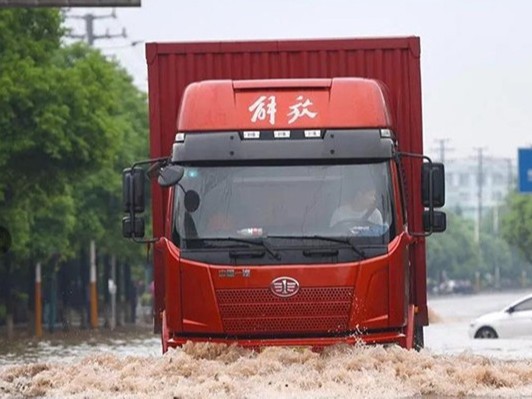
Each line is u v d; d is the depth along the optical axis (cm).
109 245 11806
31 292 10425
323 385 2745
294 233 3083
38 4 4262
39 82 7688
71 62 11125
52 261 11044
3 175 7900
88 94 7894
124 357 3194
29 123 7744
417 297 3522
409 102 3597
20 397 2777
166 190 3522
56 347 6912
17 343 7550
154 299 3509
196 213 3111
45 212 9488
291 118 3152
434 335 8356
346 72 3628
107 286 13650
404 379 2786
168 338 3161
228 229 3094
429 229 3225
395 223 3102
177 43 3619
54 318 11044
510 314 7606
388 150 3130
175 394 2659
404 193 3247
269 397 2620
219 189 3119
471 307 18525
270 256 3075
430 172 3206
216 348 3023
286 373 2848
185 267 3089
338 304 3064
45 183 8025
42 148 7738
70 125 7838
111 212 11581
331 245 3075
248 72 3638
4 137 7700
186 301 3094
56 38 8112
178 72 3619
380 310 3072
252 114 3159
